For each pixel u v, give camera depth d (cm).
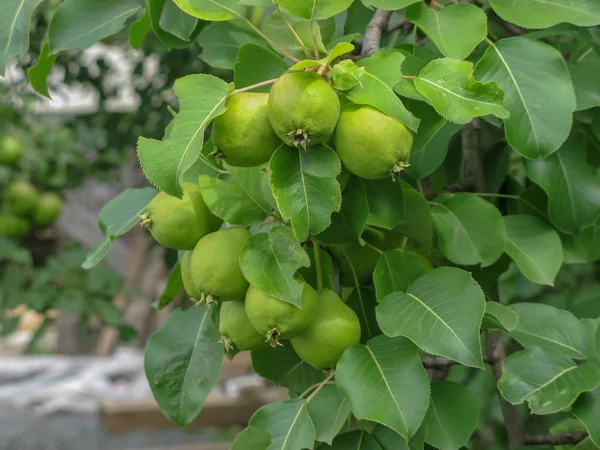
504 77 62
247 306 57
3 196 143
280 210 54
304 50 60
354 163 55
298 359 68
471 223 67
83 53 165
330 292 59
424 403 55
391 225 61
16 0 63
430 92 57
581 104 68
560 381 60
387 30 70
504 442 106
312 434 58
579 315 95
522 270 68
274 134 56
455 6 63
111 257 346
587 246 72
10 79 152
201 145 53
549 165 69
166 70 153
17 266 136
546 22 63
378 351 57
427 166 68
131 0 69
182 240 60
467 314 56
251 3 58
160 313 327
